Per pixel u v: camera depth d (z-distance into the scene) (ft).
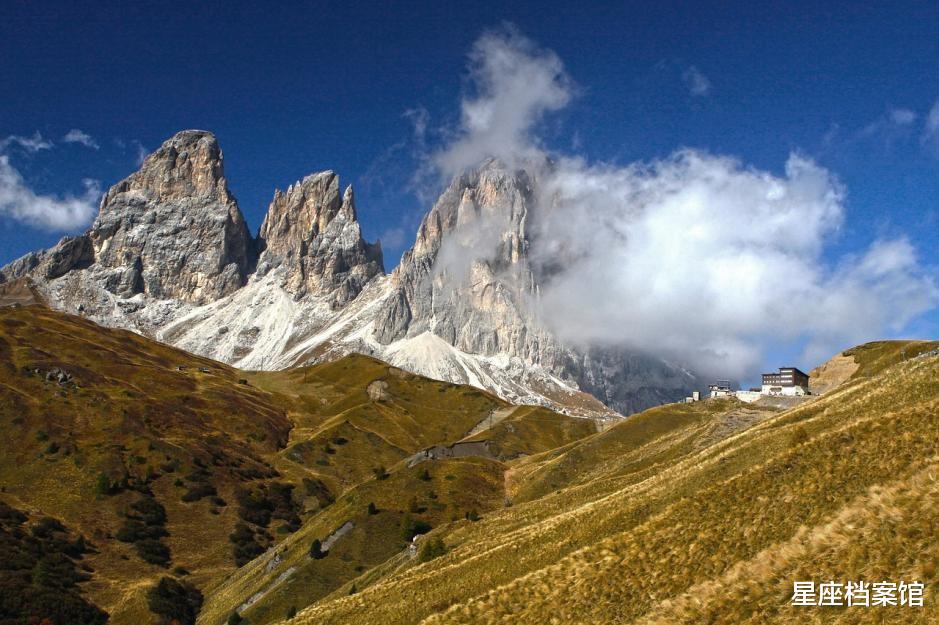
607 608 165.37
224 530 548.31
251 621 358.43
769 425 298.15
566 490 383.24
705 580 157.17
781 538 156.97
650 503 238.27
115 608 399.65
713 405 587.68
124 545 488.02
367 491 482.69
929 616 117.08
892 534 138.00
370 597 257.75
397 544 418.31
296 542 445.78
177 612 401.29
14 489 530.68
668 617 150.20
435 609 219.61
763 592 142.82
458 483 502.79
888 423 178.09
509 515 358.43
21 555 420.77
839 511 154.20
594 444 543.80
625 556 184.34
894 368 304.50
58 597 383.65
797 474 178.50
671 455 414.21
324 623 246.06
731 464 238.89
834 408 266.36
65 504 519.19
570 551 223.92
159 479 591.78
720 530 173.06
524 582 195.93
